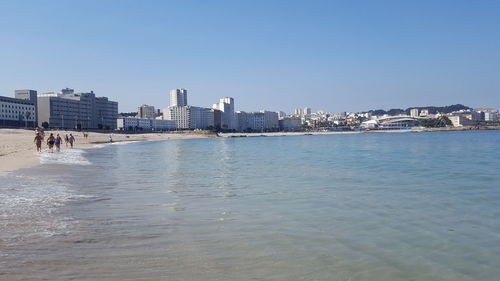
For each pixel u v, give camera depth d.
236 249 7.27
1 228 8.57
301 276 5.99
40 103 182.38
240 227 8.95
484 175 20.66
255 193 14.30
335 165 27.94
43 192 13.80
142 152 50.78
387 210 11.01
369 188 15.71
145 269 6.18
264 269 6.25
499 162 29.83
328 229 8.81
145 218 9.82
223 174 21.59
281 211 10.84
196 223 9.30
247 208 11.30
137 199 12.72
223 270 6.18
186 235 8.20
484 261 6.77
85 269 6.14
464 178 19.33
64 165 25.75
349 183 17.44
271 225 9.17
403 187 15.99
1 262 6.40
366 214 10.48
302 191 14.78
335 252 7.16
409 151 48.38
